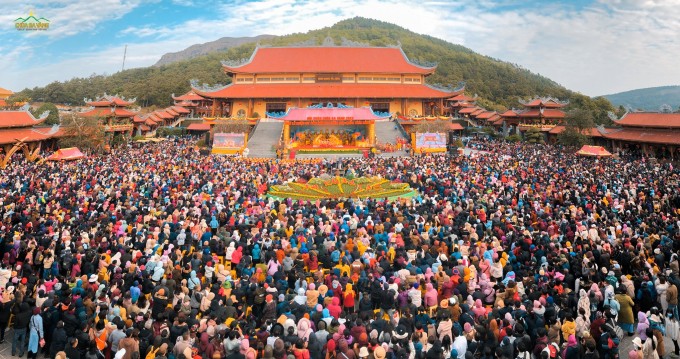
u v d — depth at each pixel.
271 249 21.27
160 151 73.25
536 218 28.05
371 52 113.25
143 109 174.75
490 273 19.89
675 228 25.45
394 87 103.44
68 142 68.50
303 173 49.53
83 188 36.69
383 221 26.67
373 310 16.92
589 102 124.00
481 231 25.06
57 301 16.09
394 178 46.28
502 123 117.25
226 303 15.83
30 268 19.25
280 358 12.10
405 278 17.91
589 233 24.33
